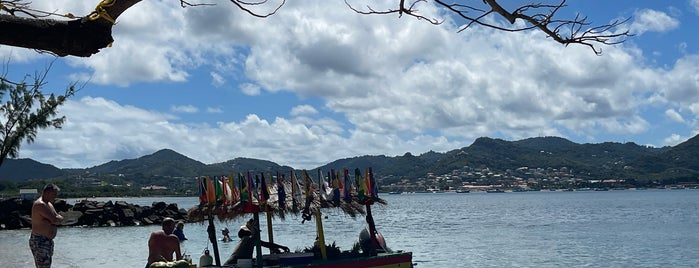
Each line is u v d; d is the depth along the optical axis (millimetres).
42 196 11055
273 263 13898
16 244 34219
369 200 14828
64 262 27078
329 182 14320
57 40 3975
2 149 46219
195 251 32406
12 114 45875
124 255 30516
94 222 57312
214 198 14180
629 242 41062
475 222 66688
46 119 46844
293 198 13875
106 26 4059
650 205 110312
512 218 74875
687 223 60250
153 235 13195
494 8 3986
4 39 3906
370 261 14516
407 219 74188
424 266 28812
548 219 71188
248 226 14156
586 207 107125
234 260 13961
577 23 3994
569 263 30016
